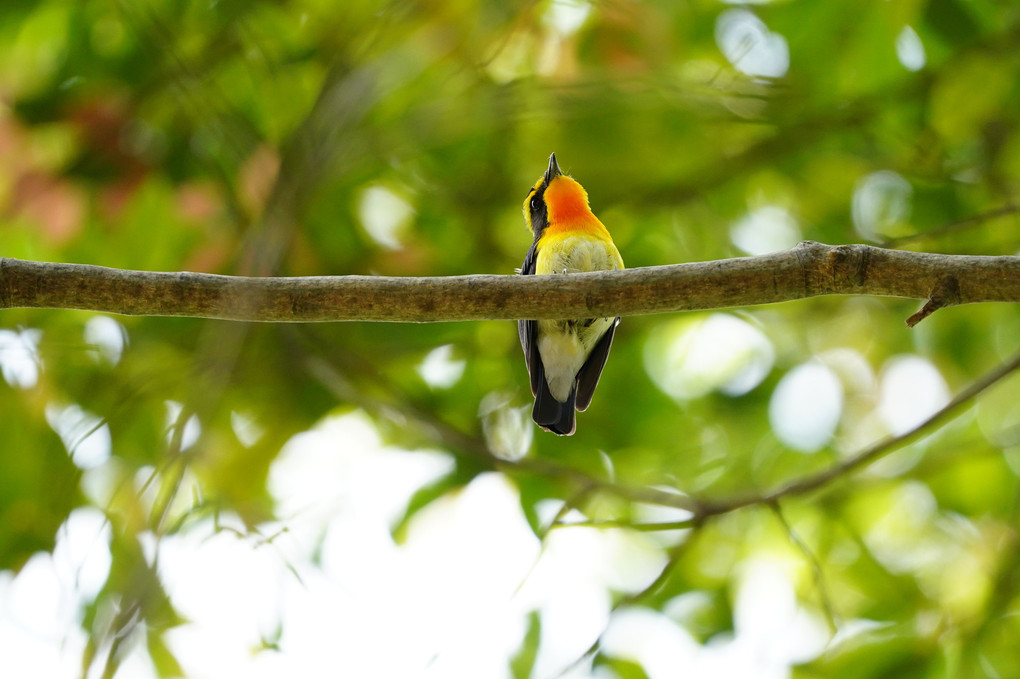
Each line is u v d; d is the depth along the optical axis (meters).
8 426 10.98
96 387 11.42
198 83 10.52
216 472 11.71
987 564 12.13
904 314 12.69
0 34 10.72
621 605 8.55
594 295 6.20
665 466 12.68
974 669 10.16
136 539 8.04
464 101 10.99
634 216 12.30
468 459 11.77
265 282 6.26
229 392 11.93
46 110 10.56
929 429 8.83
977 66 10.56
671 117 11.80
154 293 6.19
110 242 11.27
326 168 9.70
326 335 11.88
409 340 11.93
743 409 12.91
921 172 11.56
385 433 12.74
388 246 11.98
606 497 12.11
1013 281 5.68
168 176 11.01
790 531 8.67
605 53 10.96
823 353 13.35
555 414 9.59
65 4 10.82
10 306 6.16
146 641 8.98
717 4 11.25
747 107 11.67
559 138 12.13
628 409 12.48
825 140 11.94
